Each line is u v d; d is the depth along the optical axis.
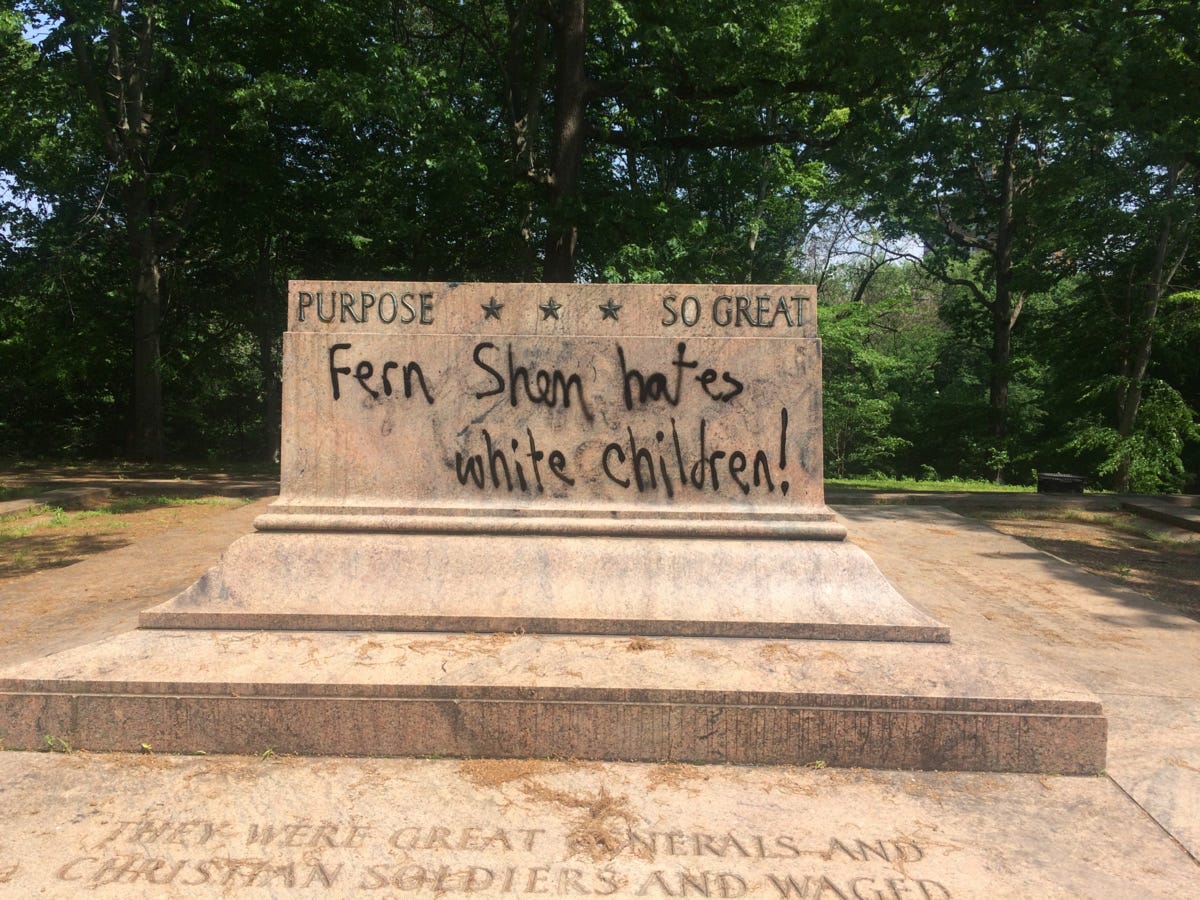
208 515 10.98
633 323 4.60
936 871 2.79
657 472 4.56
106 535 9.34
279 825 3.00
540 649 3.91
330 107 14.26
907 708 3.49
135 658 3.77
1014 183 25.50
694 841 2.94
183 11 17.50
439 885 2.68
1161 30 12.55
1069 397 20.38
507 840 2.93
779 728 3.50
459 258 19.05
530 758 3.52
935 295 40.69
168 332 24.31
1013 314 27.14
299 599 4.23
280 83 14.53
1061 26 12.95
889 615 4.18
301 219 19.58
